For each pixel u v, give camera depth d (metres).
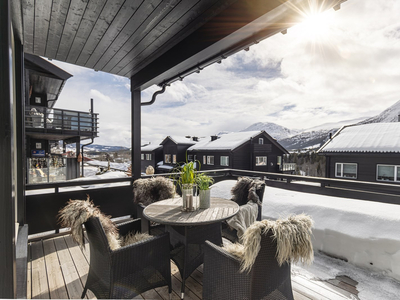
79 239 1.41
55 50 2.73
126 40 2.49
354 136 8.96
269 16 1.67
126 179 3.58
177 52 2.55
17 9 1.90
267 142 15.35
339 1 1.51
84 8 1.95
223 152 13.51
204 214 1.86
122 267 1.43
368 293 1.75
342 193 3.08
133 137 3.67
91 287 1.61
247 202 2.41
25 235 2.38
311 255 1.12
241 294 1.22
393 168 7.29
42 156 10.50
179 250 1.89
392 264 1.92
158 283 1.65
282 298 1.27
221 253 1.35
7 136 0.91
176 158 17.61
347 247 2.21
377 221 2.19
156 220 1.72
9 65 0.92
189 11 1.99
